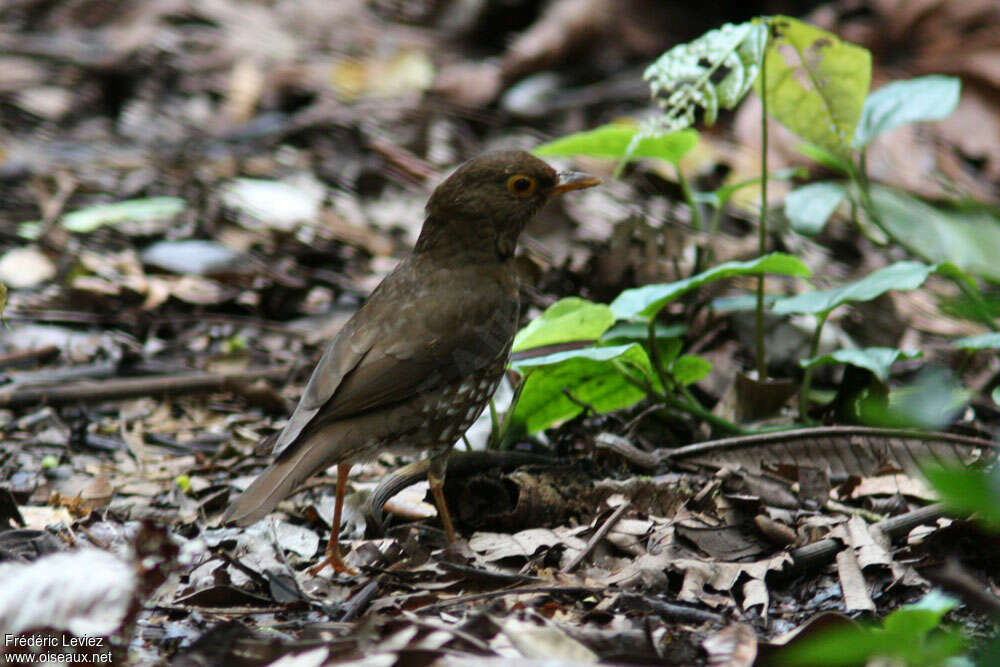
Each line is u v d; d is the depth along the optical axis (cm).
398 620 666
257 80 2056
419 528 903
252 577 803
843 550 841
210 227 1577
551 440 1075
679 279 1261
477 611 713
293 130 1917
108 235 1560
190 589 791
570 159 1805
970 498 326
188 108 2039
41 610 595
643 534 870
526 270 1367
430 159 1808
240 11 2284
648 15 2081
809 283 1435
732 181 1739
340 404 810
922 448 961
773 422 1083
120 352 1295
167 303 1418
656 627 715
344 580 815
